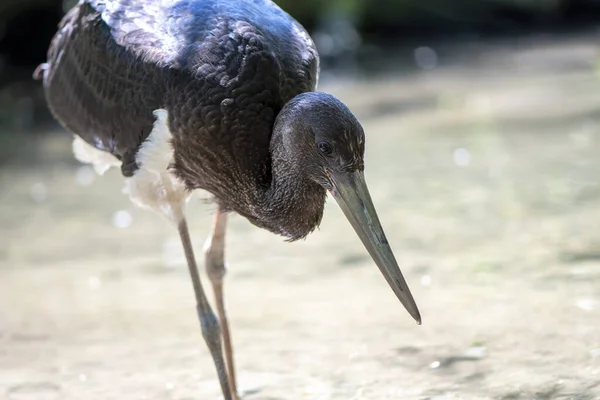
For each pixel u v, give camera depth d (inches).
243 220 557.6
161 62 311.7
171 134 313.3
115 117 332.5
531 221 488.1
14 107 890.1
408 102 843.4
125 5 339.0
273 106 302.8
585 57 1013.8
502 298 384.5
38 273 484.4
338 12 1157.1
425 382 317.7
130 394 336.8
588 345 327.3
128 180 339.6
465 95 854.5
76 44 358.3
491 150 652.7
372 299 409.4
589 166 586.9
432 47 1152.8
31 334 401.7
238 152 303.7
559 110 756.6
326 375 334.0
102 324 408.8
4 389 346.0
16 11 990.4
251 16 315.0
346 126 277.9
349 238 507.5
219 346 322.3
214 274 353.4
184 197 333.7
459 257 443.8
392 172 618.2
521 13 1284.4
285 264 470.6
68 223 570.9
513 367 319.0
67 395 338.6
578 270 405.7
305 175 291.1
